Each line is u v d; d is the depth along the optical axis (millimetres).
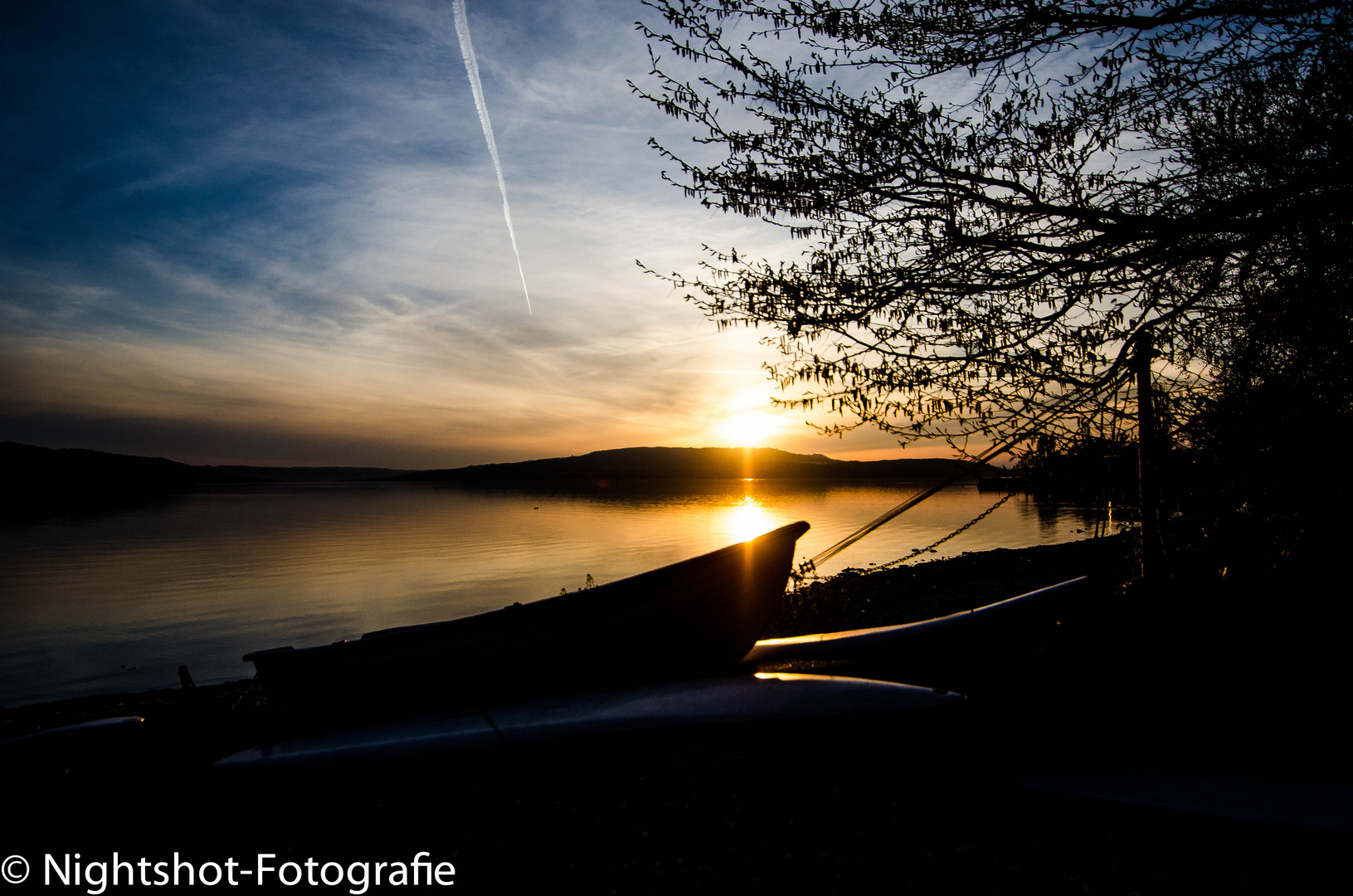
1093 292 4375
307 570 27625
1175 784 3811
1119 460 5461
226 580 25328
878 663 5965
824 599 10031
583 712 4902
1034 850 3545
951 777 4293
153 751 5977
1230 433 5035
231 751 5867
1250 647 4535
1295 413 4738
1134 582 5805
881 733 4785
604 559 29266
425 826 4465
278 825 4668
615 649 5895
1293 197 4195
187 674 7781
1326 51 4148
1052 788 3943
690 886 3582
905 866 3551
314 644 15711
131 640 16266
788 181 4512
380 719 5914
